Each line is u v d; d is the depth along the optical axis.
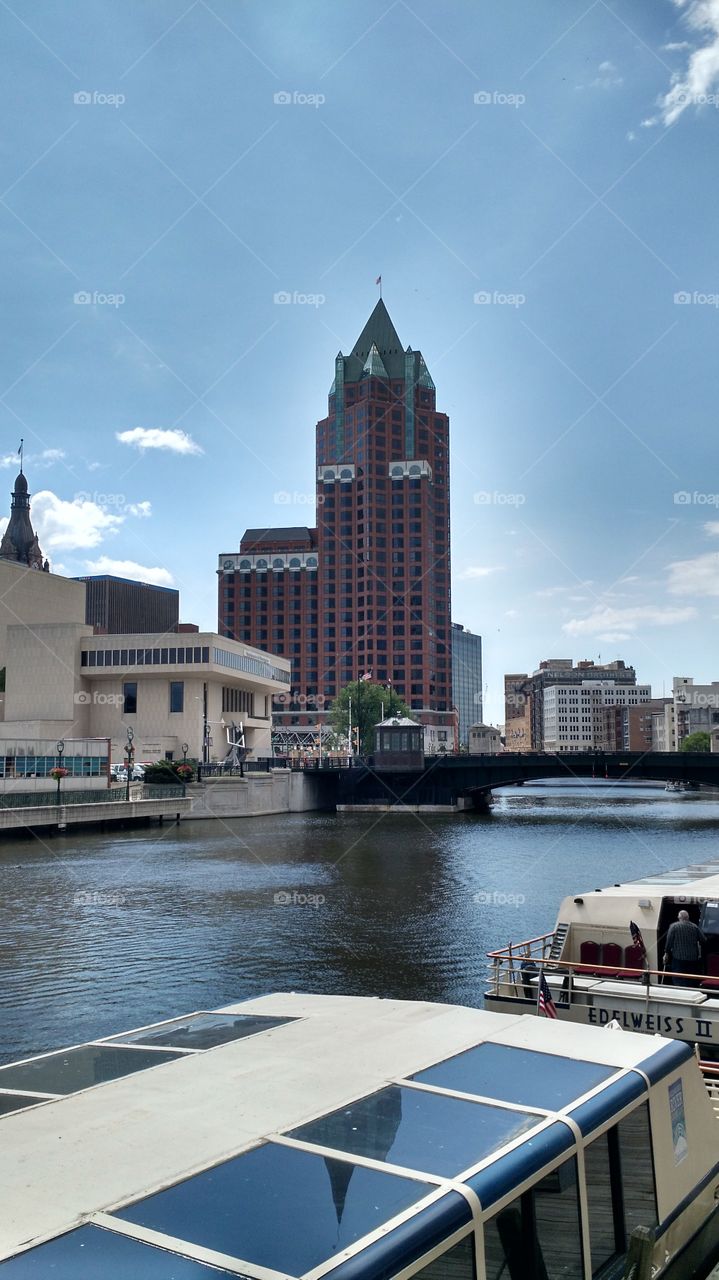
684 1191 7.41
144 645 112.19
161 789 81.00
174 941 28.88
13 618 126.25
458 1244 5.05
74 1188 5.05
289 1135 5.73
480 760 99.69
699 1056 14.17
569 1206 6.00
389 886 41.22
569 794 174.00
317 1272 4.43
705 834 71.56
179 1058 7.27
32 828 64.19
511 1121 6.14
